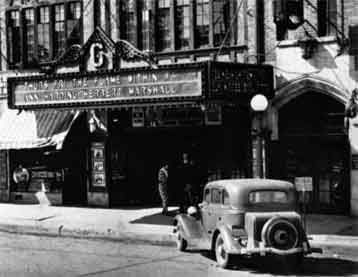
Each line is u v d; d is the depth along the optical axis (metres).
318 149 19.62
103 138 22.84
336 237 15.79
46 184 24.38
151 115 22.25
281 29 19.36
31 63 25.03
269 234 12.06
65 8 24.27
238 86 18.42
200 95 17.81
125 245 16.38
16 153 25.14
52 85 20.62
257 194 12.90
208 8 21.41
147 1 22.59
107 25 23.30
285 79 19.70
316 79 19.17
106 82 19.55
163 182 20.56
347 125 18.67
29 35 25.16
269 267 12.99
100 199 23.02
